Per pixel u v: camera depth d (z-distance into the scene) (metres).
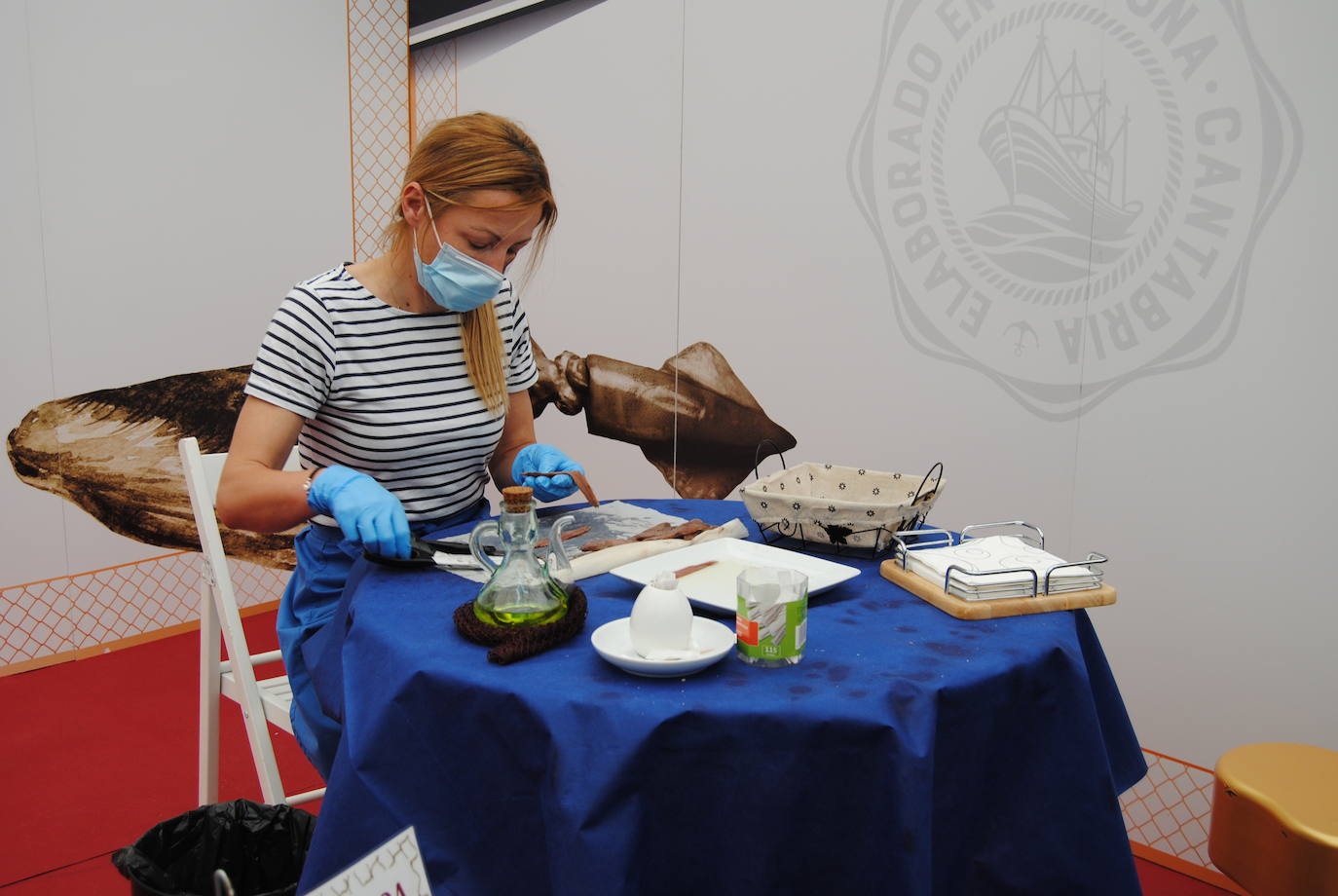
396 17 3.99
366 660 1.23
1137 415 2.28
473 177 1.47
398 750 1.13
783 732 1.01
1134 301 2.25
